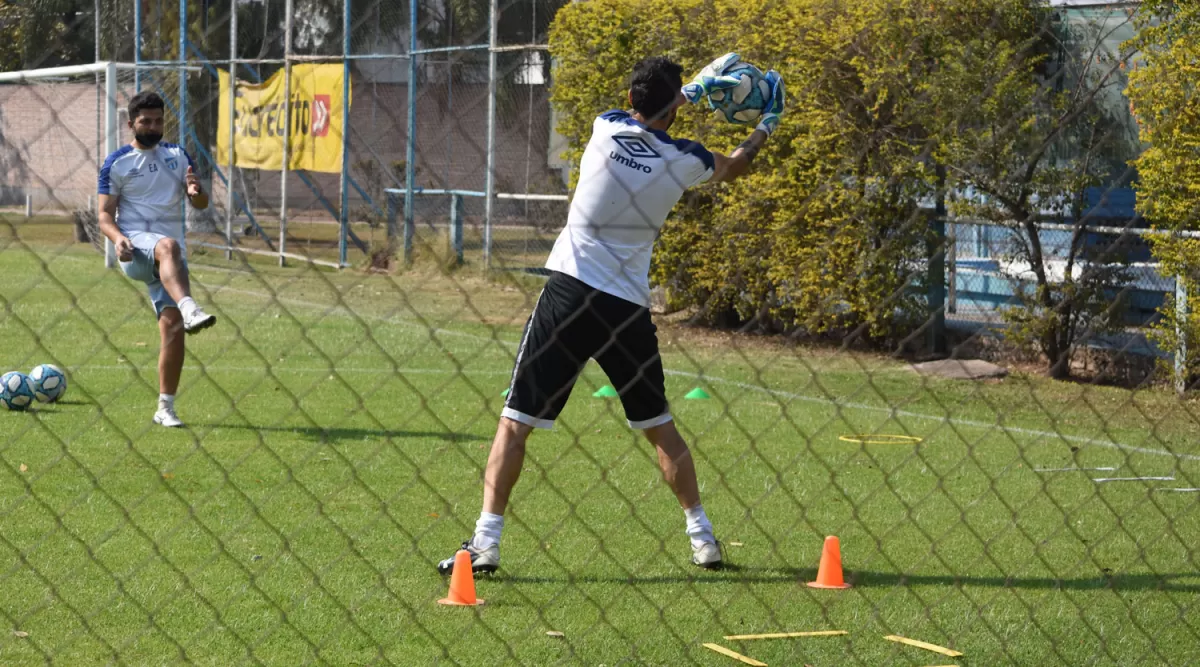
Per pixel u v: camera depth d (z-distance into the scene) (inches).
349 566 529.7
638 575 533.3
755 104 544.1
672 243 1332.4
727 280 1264.8
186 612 464.1
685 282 1341.0
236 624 453.4
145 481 664.4
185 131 1959.9
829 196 1173.1
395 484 680.4
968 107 1075.9
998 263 1185.4
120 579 498.3
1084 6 1159.6
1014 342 1160.2
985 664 437.7
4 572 502.9
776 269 1238.3
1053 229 1144.8
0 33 958.4
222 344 1205.7
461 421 879.1
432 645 440.1
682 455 544.7
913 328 1236.5
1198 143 864.9
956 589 528.4
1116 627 483.2
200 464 713.0
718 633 462.6
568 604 491.5
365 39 1984.5
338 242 1990.7
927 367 1160.2
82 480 661.3
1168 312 917.2
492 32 1648.6
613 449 791.7
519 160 1667.1
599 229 469.7
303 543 559.5
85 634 437.7
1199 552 598.9
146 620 454.0
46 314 1354.6
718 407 964.0
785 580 534.3
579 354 525.7
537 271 1326.3
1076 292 1078.4
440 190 1700.3
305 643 436.8
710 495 681.0
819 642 455.5
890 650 449.4
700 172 525.0
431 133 1797.5
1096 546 585.9
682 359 1185.4
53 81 1831.9
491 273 1227.2
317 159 1959.9
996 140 1101.7
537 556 555.5
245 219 2119.8
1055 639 466.0
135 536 560.1
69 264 1787.6
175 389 825.5
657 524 618.8
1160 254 915.4
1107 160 1123.9
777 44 1171.9
